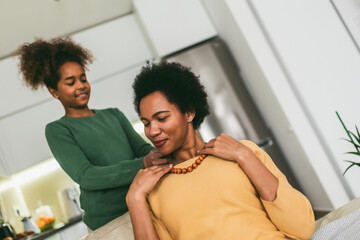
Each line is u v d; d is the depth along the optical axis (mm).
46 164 3717
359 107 2869
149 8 3381
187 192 888
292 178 3293
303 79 2900
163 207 906
